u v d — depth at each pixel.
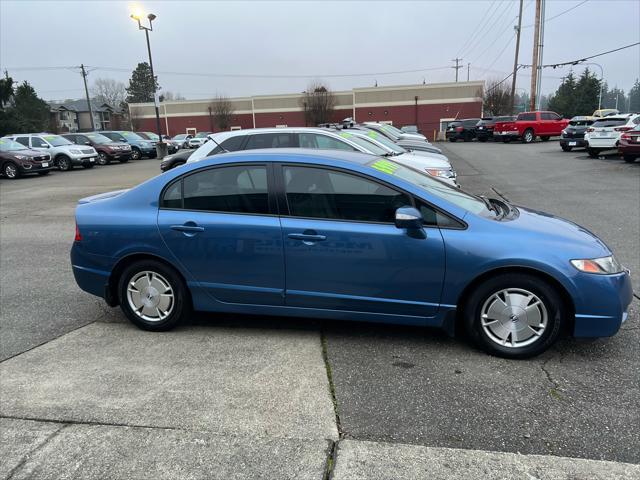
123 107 96.06
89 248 4.22
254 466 2.53
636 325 4.12
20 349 3.96
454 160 20.11
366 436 2.76
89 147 23.28
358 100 53.22
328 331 4.17
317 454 2.61
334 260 3.70
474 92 51.00
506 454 2.59
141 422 2.92
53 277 5.97
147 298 4.19
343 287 3.75
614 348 3.75
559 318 3.50
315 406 3.06
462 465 2.51
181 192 4.04
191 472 2.49
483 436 2.74
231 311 4.07
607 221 8.01
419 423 2.87
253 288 3.93
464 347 3.81
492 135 35.31
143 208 4.11
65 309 4.87
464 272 3.52
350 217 3.71
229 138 8.67
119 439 2.77
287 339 4.03
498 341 3.61
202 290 4.05
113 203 4.24
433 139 50.25
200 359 3.71
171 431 2.83
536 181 13.27
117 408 3.07
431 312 3.66
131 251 4.09
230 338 4.07
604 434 2.74
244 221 3.84
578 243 3.52
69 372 3.55
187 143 31.53
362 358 3.67
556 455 2.58
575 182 12.81
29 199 13.24
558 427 2.81
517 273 3.50
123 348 3.93
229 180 3.93
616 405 3.01
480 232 3.53
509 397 3.12
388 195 3.66
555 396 3.12
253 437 2.76
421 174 4.34
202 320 4.47
